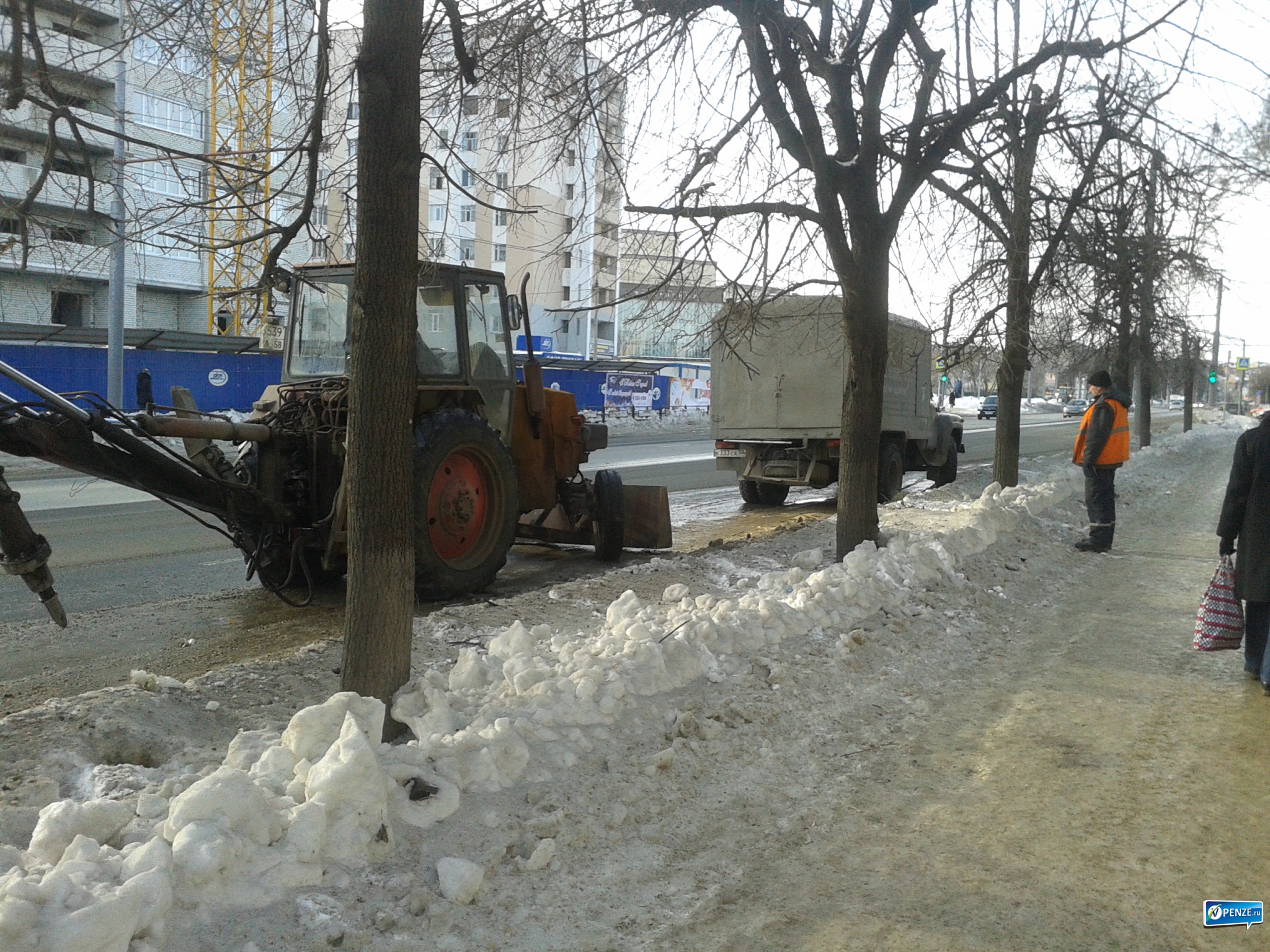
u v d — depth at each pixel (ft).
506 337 28.35
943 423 59.26
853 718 16.14
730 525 42.55
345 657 13.42
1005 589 26.63
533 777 11.82
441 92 21.24
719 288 27.09
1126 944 9.77
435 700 12.98
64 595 25.50
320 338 26.55
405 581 13.47
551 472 30.48
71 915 7.31
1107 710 17.08
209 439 21.81
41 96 15.62
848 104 26.61
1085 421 34.88
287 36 17.39
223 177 17.51
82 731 12.91
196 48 16.75
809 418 47.11
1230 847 11.94
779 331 47.37
